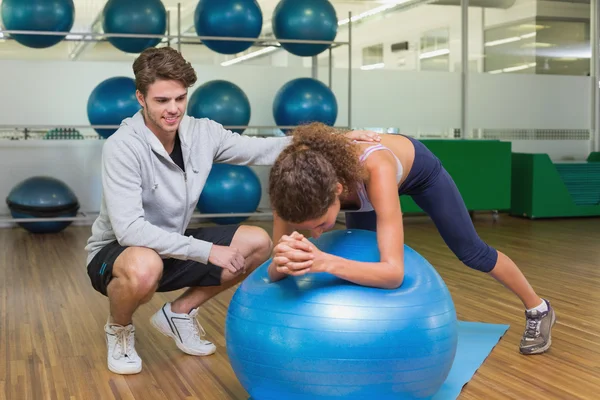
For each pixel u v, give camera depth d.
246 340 1.64
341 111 6.36
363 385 1.55
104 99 4.77
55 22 4.70
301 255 1.51
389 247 1.61
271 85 6.11
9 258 4.22
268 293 1.66
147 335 2.56
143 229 2.01
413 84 6.56
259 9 4.93
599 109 7.15
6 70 5.45
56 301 3.11
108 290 2.07
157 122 2.01
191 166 2.15
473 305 2.99
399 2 6.50
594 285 3.41
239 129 4.99
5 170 5.52
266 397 1.68
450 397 1.90
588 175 6.34
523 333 2.51
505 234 5.22
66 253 4.41
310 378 1.56
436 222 2.09
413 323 1.57
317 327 1.55
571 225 5.75
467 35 6.68
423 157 1.95
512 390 1.98
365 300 1.57
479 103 6.76
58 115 5.58
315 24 4.96
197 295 2.30
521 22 6.83
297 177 1.45
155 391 2.00
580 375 2.10
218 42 4.88
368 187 1.66
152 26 4.79
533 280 3.53
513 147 6.90
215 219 5.22
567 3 6.96
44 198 5.06
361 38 6.40
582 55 7.06
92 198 5.73
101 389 2.01
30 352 2.37
